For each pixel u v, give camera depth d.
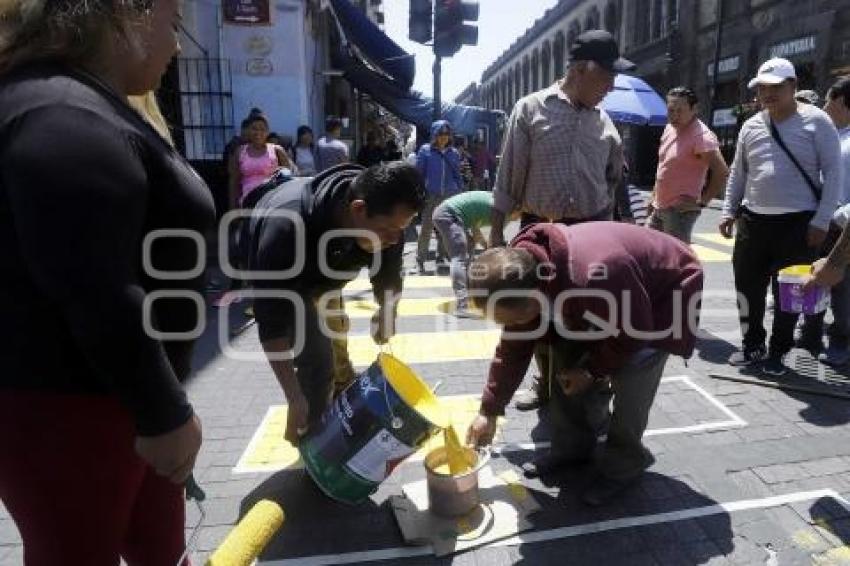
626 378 2.63
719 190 4.92
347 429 2.47
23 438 1.29
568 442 2.99
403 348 4.75
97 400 1.33
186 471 1.37
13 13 1.20
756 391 3.93
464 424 3.54
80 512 1.38
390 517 2.71
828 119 3.82
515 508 2.73
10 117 1.10
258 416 3.65
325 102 12.07
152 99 1.71
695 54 21.73
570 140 3.43
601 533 2.59
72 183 1.08
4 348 1.25
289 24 8.95
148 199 1.30
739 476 2.98
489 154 15.66
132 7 1.28
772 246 4.06
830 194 3.81
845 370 4.22
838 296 4.21
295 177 2.88
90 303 1.11
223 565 1.46
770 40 17.56
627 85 10.94
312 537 2.58
